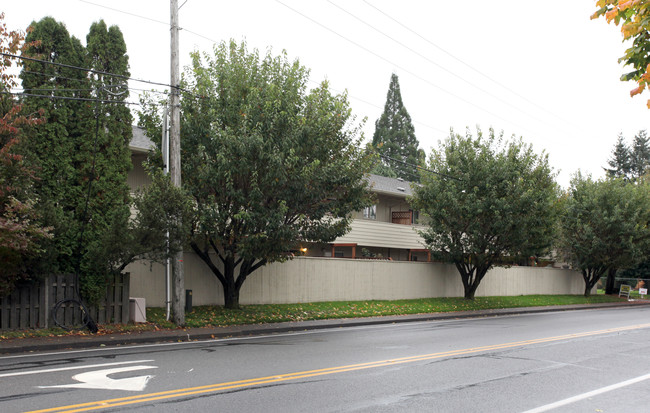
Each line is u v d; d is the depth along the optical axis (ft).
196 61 56.03
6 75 42.70
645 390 27.76
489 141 86.63
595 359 37.58
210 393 24.68
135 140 69.97
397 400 24.34
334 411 22.20
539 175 86.43
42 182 45.52
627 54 18.01
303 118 53.42
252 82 55.47
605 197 113.60
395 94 229.25
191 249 59.82
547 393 26.61
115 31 50.93
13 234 38.47
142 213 46.47
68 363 32.09
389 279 84.38
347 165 57.21
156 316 53.16
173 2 50.42
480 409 23.21
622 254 113.19
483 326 59.88
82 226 46.47
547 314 81.97
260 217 51.80
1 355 35.17
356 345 42.24
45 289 44.32
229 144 49.98
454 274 96.17
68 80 47.24
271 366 31.96
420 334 50.85
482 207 81.41
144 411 21.45
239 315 57.52
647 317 76.02
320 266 74.49
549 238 90.38
